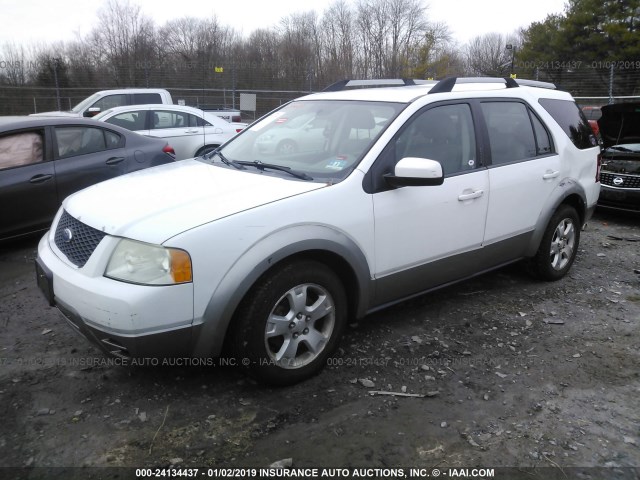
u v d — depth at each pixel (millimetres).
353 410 3012
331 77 40438
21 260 5562
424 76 43094
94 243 2906
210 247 2758
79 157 6230
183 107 10812
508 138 4391
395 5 43062
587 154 5195
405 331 3982
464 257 4039
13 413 2943
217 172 3664
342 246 3203
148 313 2656
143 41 43406
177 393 3146
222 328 2826
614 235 7031
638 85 24109
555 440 2801
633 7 33031
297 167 3625
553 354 3709
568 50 34500
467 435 2824
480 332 4004
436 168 3248
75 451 2658
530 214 4523
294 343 3162
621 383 3361
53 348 3672
